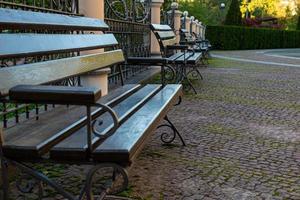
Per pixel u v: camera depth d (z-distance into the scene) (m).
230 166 3.47
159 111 2.84
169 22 12.77
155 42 10.02
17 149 1.93
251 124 5.16
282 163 3.60
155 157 3.64
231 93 7.74
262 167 3.47
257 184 3.08
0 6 3.16
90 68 3.33
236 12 34.84
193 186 3.00
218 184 3.05
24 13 2.52
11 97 1.88
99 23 4.00
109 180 2.88
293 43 36.56
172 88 3.99
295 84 9.39
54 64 2.75
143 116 2.67
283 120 5.45
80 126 2.37
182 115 5.58
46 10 3.73
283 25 46.78
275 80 10.10
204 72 11.63
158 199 2.74
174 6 13.66
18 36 2.42
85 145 1.99
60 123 2.43
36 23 2.59
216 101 6.80
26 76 2.38
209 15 43.25
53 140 2.03
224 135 4.54
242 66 14.15
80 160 1.97
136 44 8.68
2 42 2.23
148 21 10.01
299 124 5.22
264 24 42.06
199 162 3.55
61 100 1.86
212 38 28.77
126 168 2.00
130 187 2.92
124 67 7.77
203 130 4.75
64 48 2.99
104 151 1.93
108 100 3.10
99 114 2.62
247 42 31.11
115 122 1.98
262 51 28.34
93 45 3.57
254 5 44.28
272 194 2.90
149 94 3.54
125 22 7.47
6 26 2.26
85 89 1.88
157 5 10.48
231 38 29.45
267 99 7.17
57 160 1.98
